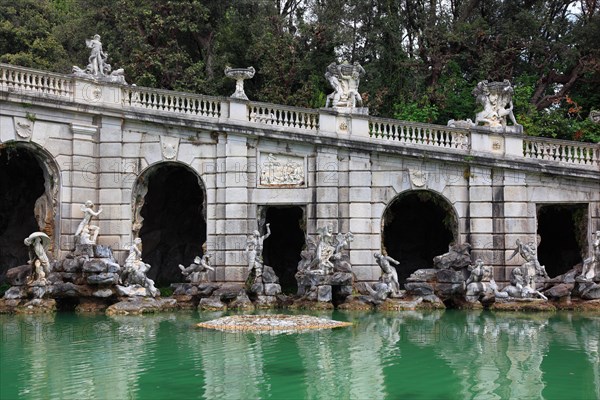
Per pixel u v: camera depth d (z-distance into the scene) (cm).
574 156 2631
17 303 2339
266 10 4038
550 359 1500
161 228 3347
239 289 2516
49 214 2570
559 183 2631
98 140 2652
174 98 2931
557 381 1305
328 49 3956
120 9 3825
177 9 3762
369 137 2677
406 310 2409
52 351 1573
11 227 3148
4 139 2444
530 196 2638
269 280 2561
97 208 2647
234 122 2673
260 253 2598
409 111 3600
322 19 3972
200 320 2125
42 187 3161
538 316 2239
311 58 3934
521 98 3566
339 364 1445
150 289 2456
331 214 2675
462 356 1530
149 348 1611
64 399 1164
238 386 1262
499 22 3988
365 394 1211
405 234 3478
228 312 2369
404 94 3797
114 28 4009
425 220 3450
